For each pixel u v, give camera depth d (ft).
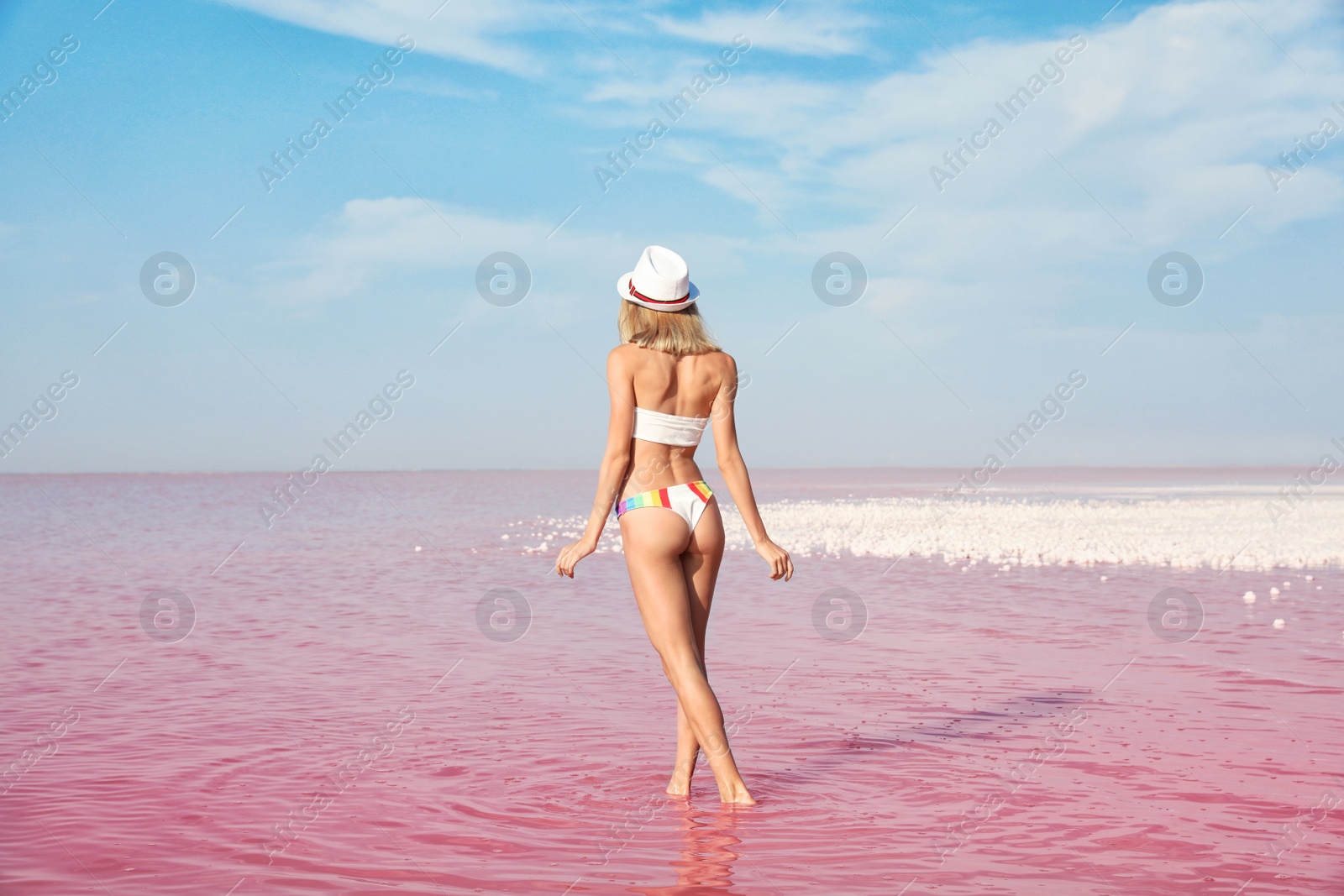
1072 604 31.71
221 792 13.55
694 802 13.14
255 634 27.43
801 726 17.22
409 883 10.29
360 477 383.45
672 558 13.98
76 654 24.40
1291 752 15.31
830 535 57.57
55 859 11.00
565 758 15.34
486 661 23.52
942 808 12.79
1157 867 10.73
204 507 114.52
